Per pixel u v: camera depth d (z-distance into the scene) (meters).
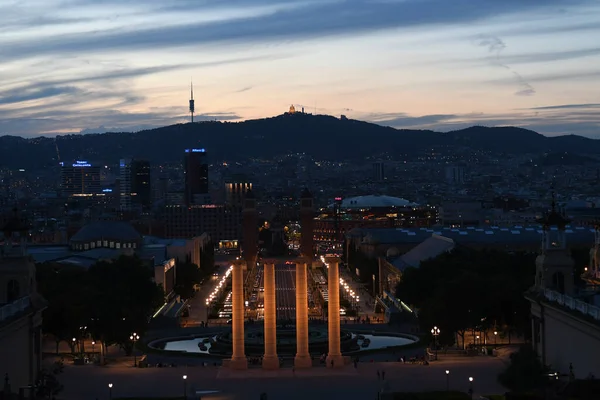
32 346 173.88
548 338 177.75
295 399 183.88
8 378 149.00
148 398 176.00
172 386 199.00
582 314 156.25
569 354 164.75
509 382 170.12
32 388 159.25
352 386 196.25
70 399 181.38
